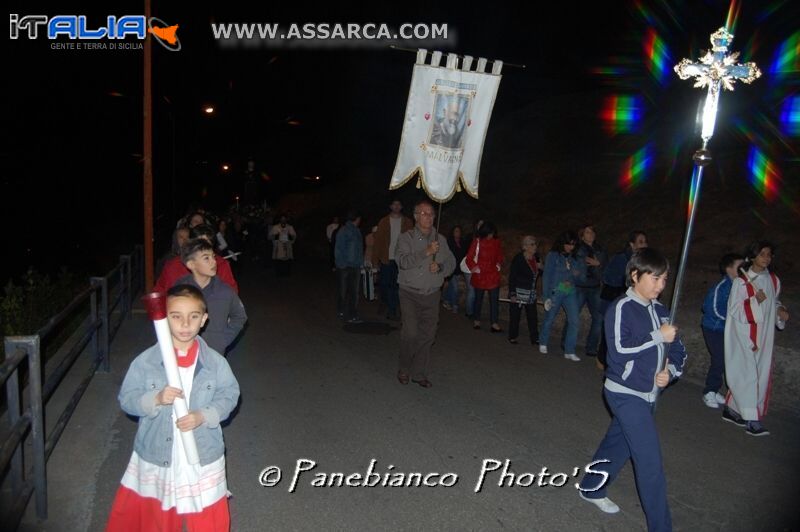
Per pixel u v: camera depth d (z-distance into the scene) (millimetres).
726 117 16141
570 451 6043
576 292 9461
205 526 3418
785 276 10477
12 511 3943
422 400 7336
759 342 6641
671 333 4320
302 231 26938
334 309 12891
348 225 11406
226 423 6430
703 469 5773
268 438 6090
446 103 7078
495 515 4828
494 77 7105
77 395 5793
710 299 7367
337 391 7555
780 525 4848
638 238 9078
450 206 18406
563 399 7574
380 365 8734
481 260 11008
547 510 4926
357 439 6141
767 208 12852
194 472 3385
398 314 12109
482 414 6953
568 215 15734
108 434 5820
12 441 3742
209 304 5016
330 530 4539
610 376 4531
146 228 11750
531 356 9562
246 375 8086
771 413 7453
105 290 7523
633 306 4473
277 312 12438
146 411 3271
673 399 7734
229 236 17312
